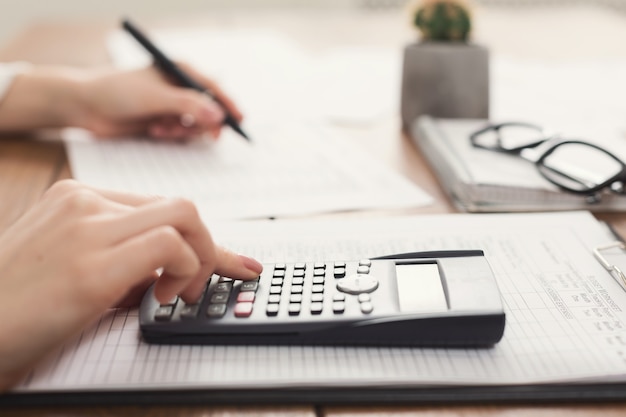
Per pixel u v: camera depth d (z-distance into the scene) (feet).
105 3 6.90
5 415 1.07
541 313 1.29
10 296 1.12
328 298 1.25
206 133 2.60
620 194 1.85
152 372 1.13
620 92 3.09
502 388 1.10
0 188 2.04
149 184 2.07
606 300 1.33
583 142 1.93
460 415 1.07
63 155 2.38
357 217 1.80
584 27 4.66
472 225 1.70
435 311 1.18
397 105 2.91
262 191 2.00
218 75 3.45
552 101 2.94
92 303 1.12
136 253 1.14
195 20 5.07
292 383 1.10
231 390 1.10
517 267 1.47
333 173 2.15
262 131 2.62
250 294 1.28
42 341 1.11
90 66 3.53
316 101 2.99
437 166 2.12
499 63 3.67
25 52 3.88
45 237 1.18
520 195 1.85
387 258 1.37
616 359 1.15
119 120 2.58
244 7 6.97
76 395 1.09
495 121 2.59
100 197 1.26
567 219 1.72
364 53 3.94
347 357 1.17
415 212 1.84
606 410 1.08
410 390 1.10
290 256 1.53
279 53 3.91
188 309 1.23
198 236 1.24
